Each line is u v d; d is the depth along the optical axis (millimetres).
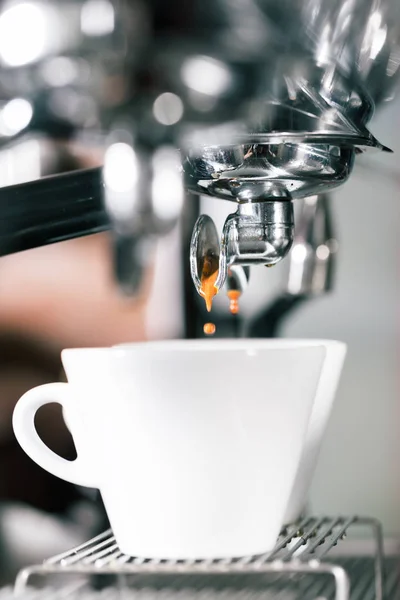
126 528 464
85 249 904
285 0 385
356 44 412
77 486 710
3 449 783
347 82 422
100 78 386
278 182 447
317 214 660
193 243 485
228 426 451
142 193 396
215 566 437
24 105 401
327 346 515
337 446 767
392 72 434
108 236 895
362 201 766
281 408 458
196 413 449
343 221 769
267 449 458
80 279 908
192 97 390
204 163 438
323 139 425
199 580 550
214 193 460
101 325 903
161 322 795
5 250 468
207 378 447
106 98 390
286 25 388
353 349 770
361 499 765
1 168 547
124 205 398
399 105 722
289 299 683
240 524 459
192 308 703
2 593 522
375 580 526
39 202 467
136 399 449
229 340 552
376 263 768
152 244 469
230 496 456
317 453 519
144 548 461
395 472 763
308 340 537
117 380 450
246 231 464
